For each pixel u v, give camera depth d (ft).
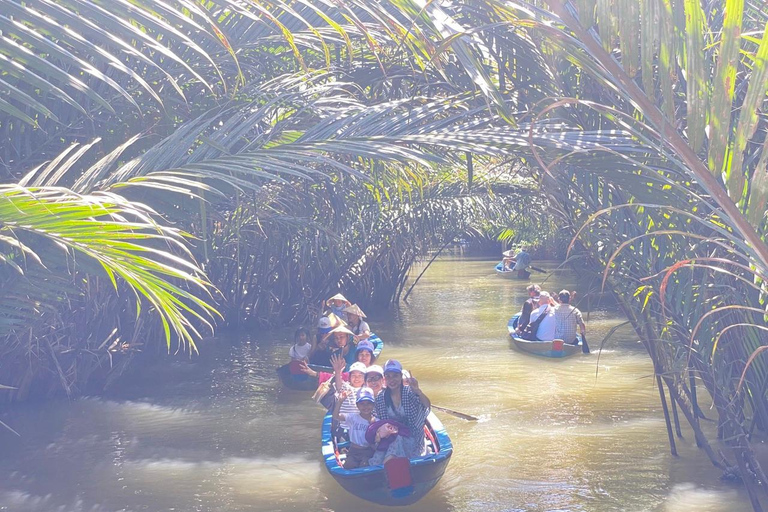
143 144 24.88
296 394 44.11
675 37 10.05
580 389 42.96
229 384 46.50
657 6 9.91
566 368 49.11
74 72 24.34
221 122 25.62
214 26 13.76
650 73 10.12
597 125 20.76
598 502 25.62
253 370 50.85
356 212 59.47
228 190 20.83
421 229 70.44
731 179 9.81
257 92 25.81
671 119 10.07
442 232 83.30
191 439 34.71
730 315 21.02
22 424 37.17
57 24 12.50
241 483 28.78
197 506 26.40
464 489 27.63
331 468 26.45
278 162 18.37
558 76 20.30
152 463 31.30
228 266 64.69
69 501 26.94
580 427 35.01
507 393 42.65
